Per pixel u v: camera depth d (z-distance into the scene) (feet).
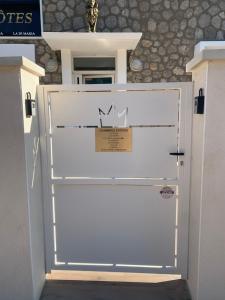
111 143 7.04
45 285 7.35
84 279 7.54
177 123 6.84
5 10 18.47
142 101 6.84
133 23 18.97
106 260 7.55
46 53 19.13
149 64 19.48
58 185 7.31
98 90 6.86
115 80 20.30
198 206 6.23
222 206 5.90
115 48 18.21
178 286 7.22
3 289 6.57
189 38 19.10
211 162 5.79
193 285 6.65
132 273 7.71
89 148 7.09
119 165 7.11
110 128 6.98
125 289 7.14
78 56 20.01
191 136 6.79
